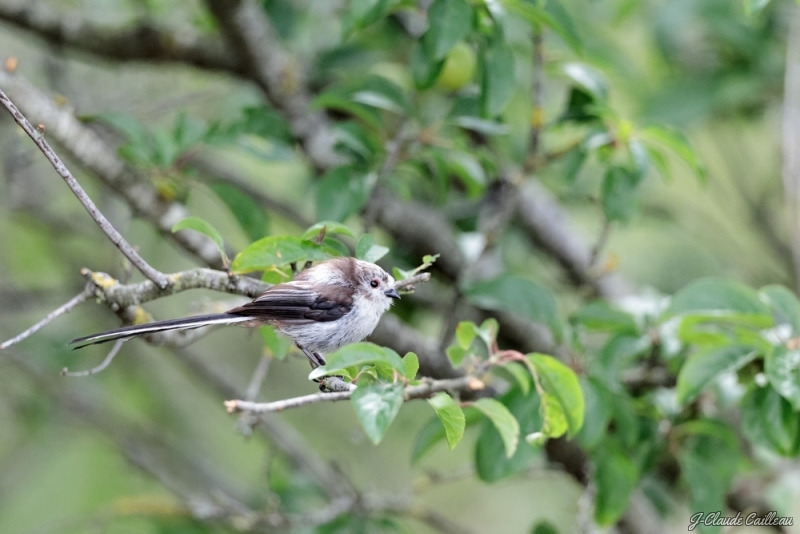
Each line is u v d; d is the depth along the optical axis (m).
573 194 13.91
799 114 11.79
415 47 9.02
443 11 8.19
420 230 12.11
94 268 14.56
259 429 12.64
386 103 9.82
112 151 9.77
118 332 7.01
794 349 7.92
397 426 13.96
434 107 11.95
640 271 15.34
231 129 9.83
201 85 15.88
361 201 9.55
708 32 13.27
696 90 12.70
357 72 12.26
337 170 9.66
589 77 9.89
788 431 8.24
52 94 11.96
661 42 12.48
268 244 6.84
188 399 17.38
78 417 14.29
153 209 9.66
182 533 11.36
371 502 10.99
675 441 10.02
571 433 7.34
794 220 11.12
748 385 8.69
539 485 16.80
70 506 15.61
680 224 14.90
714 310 8.45
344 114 13.05
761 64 12.56
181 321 7.30
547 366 7.15
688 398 8.20
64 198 15.38
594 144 9.36
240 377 15.86
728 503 11.36
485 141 12.88
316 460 13.20
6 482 15.09
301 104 11.97
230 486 14.22
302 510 11.89
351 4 8.41
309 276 8.34
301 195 13.46
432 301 12.48
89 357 15.22
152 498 12.36
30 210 13.85
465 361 10.22
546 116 13.77
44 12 12.14
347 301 8.23
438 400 6.04
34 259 16.25
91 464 16.41
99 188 13.91
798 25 11.78
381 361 5.70
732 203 15.30
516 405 8.45
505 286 9.44
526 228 13.88
